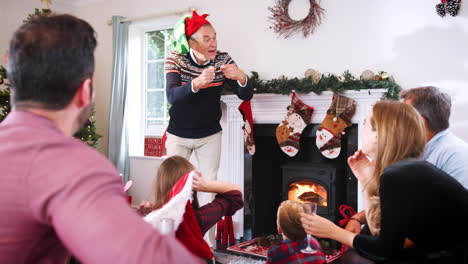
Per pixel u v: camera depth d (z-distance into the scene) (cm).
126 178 489
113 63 487
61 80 68
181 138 344
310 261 182
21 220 59
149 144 493
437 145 189
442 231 132
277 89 363
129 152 501
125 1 497
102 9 517
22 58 67
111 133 485
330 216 358
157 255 53
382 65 349
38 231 61
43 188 58
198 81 298
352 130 347
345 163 369
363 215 188
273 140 409
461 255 131
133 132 502
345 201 370
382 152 148
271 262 188
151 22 480
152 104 499
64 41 68
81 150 63
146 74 502
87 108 75
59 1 533
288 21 385
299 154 399
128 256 52
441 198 132
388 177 136
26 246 60
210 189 161
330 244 356
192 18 323
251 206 385
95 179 58
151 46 499
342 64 365
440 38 326
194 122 339
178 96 308
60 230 56
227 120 400
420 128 146
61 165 59
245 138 381
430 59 330
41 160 60
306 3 381
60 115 70
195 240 130
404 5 339
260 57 404
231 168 399
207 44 321
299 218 183
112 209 55
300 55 384
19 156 60
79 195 56
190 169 175
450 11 316
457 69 320
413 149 145
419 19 334
